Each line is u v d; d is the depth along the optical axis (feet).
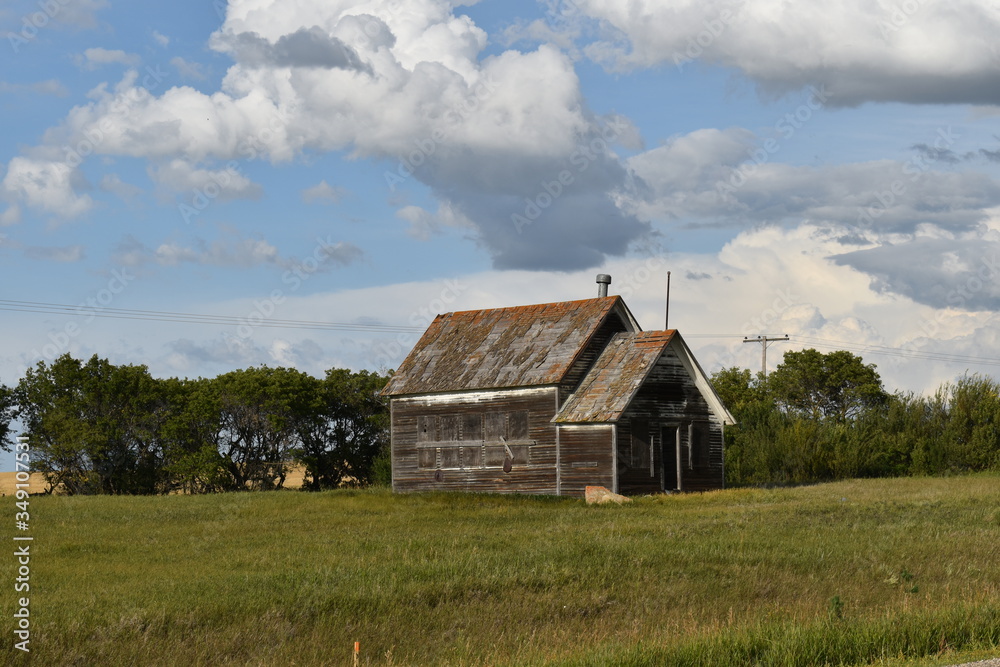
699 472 142.10
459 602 54.44
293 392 208.33
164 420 201.36
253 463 208.85
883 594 56.03
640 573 61.82
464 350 156.15
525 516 104.12
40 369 197.57
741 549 70.03
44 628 46.55
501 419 144.25
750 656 41.47
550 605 53.62
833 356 280.72
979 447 189.16
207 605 51.39
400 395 155.02
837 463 186.70
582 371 142.61
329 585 57.06
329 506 117.39
